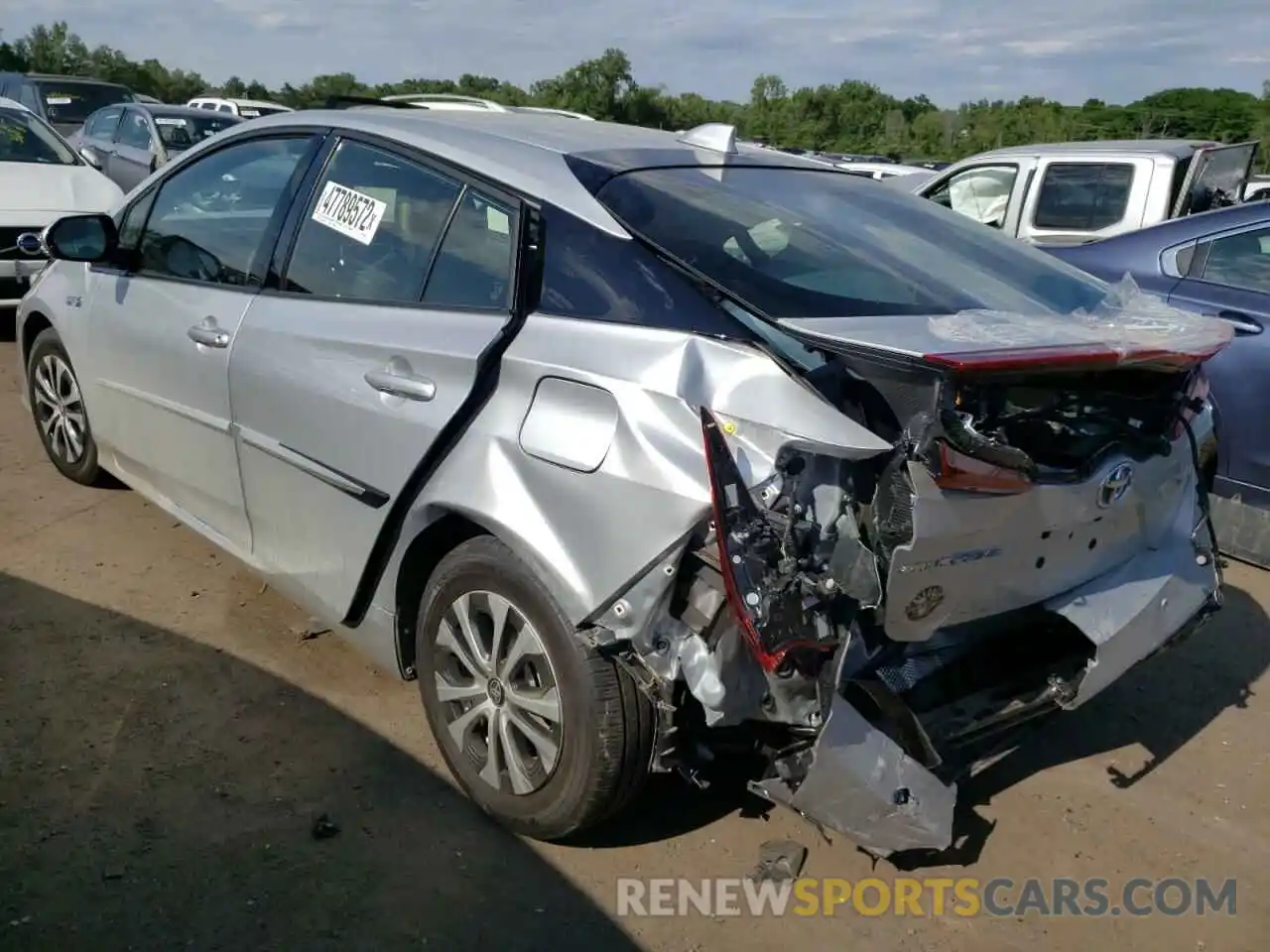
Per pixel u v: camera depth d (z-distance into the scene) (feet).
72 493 15.96
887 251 9.75
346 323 10.20
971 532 7.82
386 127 10.95
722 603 7.55
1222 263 17.01
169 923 8.20
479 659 9.25
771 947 8.50
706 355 7.91
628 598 7.84
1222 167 27.84
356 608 10.46
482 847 9.29
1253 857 10.03
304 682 11.51
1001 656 9.38
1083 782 11.00
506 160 9.87
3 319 27.12
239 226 12.10
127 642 12.06
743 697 7.70
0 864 8.64
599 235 8.95
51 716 10.62
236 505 11.91
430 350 9.28
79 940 7.97
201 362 11.85
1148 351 8.27
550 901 8.77
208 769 10.03
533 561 8.37
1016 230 27.48
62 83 58.59
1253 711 12.52
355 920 8.40
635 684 8.34
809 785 7.70
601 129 11.46
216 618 12.71
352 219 10.81
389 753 10.44
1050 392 8.61
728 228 9.27
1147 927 9.05
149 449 13.38
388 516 9.59
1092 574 9.35
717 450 7.53
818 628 7.53
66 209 25.00
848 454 7.41
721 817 9.91
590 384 8.20
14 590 13.01
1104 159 26.32
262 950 8.04
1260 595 15.61
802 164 11.91
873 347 7.48
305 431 10.45
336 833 9.32
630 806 9.89
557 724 8.64
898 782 7.91
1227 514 16.29
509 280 9.22
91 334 14.11
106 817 9.28
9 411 19.85
